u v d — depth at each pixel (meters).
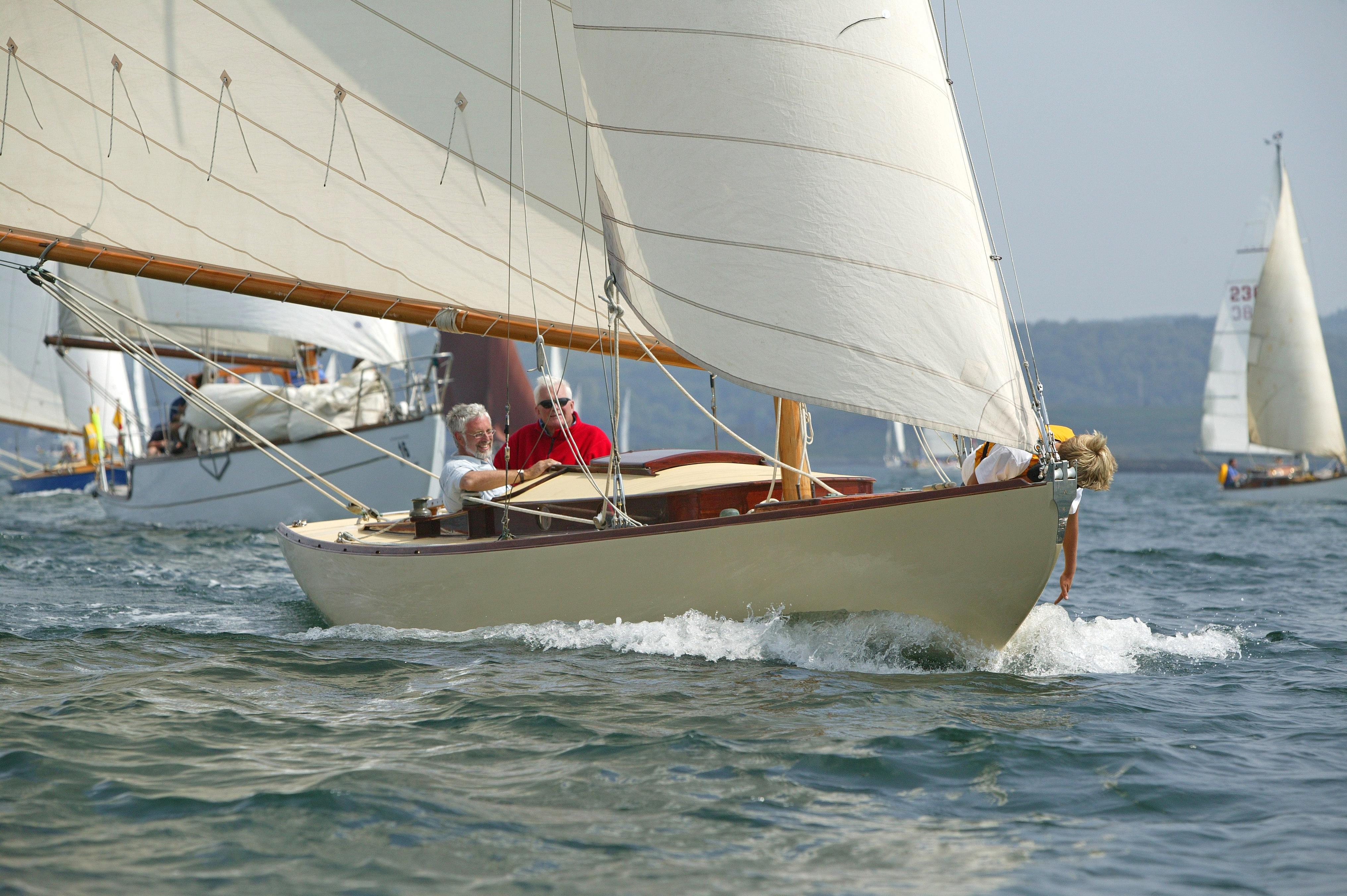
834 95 12.70
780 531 13.29
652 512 14.98
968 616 13.25
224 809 8.81
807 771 9.82
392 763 9.91
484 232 18.03
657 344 17.06
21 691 12.31
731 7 12.89
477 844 8.23
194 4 18.30
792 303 12.67
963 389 12.38
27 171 18.92
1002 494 12.59
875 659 13.58
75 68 18.69
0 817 8.59
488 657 14.02
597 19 13.62
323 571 17.22
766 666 13.45
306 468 20.22
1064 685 13.19
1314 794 9.46
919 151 12.70
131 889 7.42
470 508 16.25
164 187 18.88
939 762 10.11
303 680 12.98
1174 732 11.21
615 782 9.49
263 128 18.53
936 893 7.53
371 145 18.20
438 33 17.72
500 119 17.67
